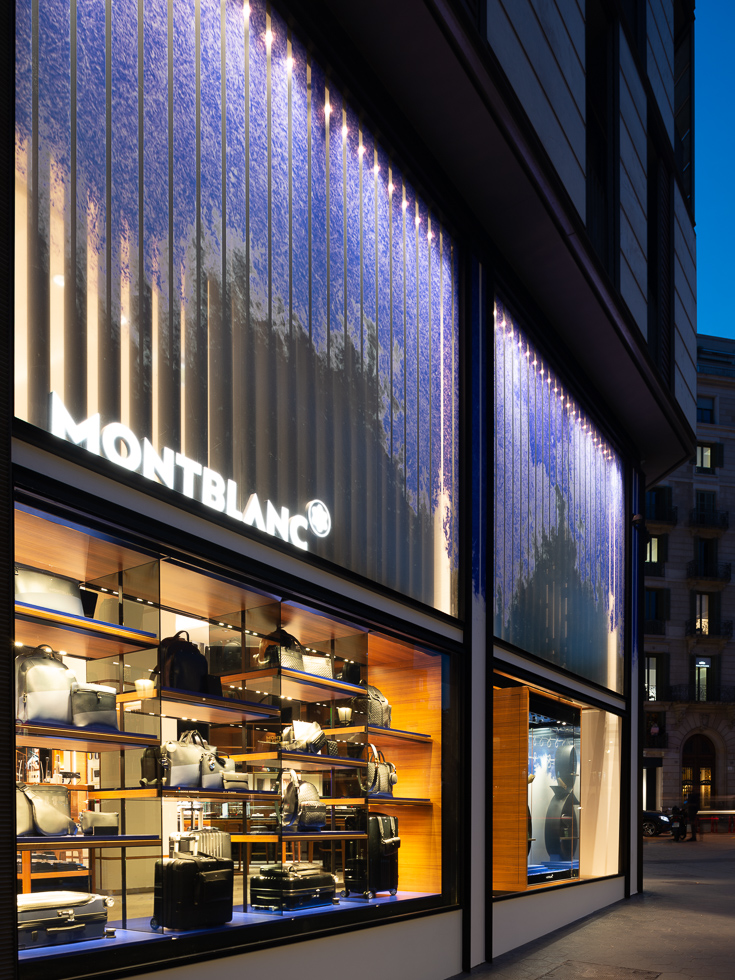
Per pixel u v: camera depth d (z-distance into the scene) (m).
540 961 6.52
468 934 6.21
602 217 9.38
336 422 5.25
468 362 6.98
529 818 7.73
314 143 5.25
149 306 3.87
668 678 38.97
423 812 6.30
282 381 4.77
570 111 7.95
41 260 3.36
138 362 3.78
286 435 4.75
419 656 6.55
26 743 3.64
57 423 3.35
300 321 4.98
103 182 3.68
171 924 3.90
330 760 5.29
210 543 4.12
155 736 4.15
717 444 41.19
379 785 5.97
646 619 39.34
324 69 5.40
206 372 4.19
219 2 4.50
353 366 5.48
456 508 6.74
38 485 3.24
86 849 3.72
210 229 4.31
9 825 2.81
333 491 5.15
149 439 3.80
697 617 39.88
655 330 11.10
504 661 7.45
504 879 7.24
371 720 6.09
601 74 9.72
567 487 9.59
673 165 12.12
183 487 3.97
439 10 5.29
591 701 9.84
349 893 5.25
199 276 4.20
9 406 3.02
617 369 10.03
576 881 8.98
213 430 4.20
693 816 27.53
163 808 4.08
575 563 9.69
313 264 5.15
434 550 6.36
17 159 3.29
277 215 4.84
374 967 5.12
